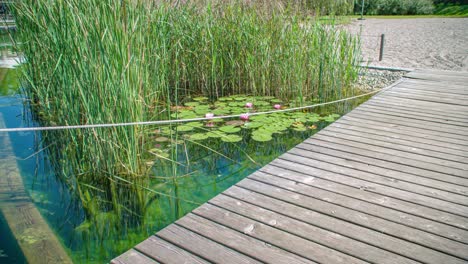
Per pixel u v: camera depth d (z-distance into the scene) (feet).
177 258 4.22
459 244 4.41
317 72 12.01
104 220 6.04
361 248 4.35
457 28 35.06
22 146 8.95
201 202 6.49
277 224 4.84
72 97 7.23
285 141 9.18
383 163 6.70
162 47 9.98
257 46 11.88
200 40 12.15
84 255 5.15
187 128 8.93
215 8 12.11
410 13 55.16
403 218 4.95
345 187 5.83
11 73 16.12
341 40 12.12
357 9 53.01
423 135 8.11
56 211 6.29
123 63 6.74
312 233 4.64
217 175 7.46
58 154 8.50
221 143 9.07
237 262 4.13
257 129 9.20
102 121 6.95
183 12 11.71
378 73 16.11
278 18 11.92
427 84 13.08
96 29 6.56
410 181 6.00
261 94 12.42
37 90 10.09
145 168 7.63
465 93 11.69
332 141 7.86
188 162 7.95
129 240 5.52
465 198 5.45
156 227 5.83
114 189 6.95
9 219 5.60
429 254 4.24
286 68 11.59
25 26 9.78
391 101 11.00
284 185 5.92
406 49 23.20
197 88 12.84
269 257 4.21
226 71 12.61
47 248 4.89
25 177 7.43
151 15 8.91
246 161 8.08
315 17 12.19
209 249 4.36
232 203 5.38
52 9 7.36
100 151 7.19
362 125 8.88
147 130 8.48
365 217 4.98
